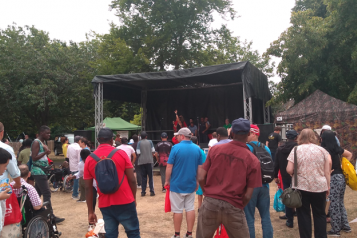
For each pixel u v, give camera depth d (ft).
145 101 59.16
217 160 10.55
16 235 13.32
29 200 14.78
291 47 44.50
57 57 68.90
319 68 46.26
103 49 76.84
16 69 63.36
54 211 25.32
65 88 68.90
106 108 78.59
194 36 80.43
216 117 56.39
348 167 16.62
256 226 19.19
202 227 10.50
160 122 59.11
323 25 44.86
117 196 11.95
